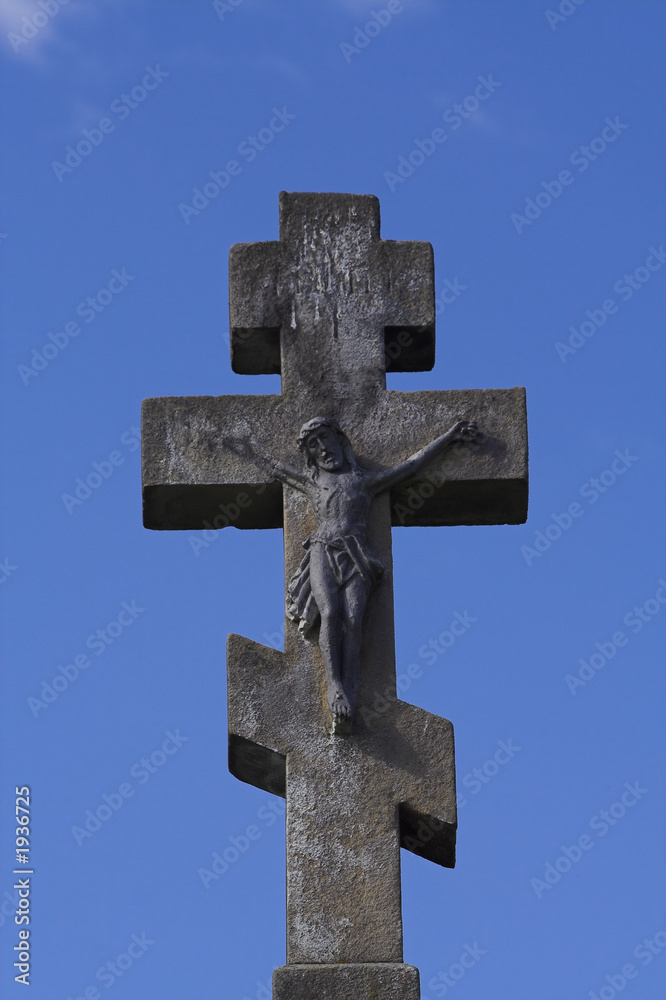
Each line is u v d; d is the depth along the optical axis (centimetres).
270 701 1375
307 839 1330
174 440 1473
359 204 1530
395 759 1356
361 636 1392
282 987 1266
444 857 1384
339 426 1466
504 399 1488
